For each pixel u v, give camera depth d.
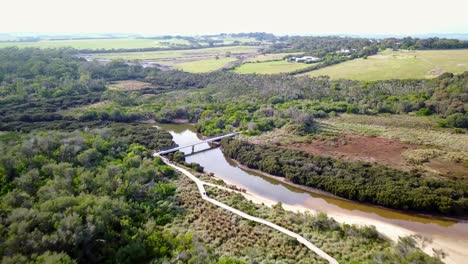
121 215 36.09
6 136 56.03
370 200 46.56
